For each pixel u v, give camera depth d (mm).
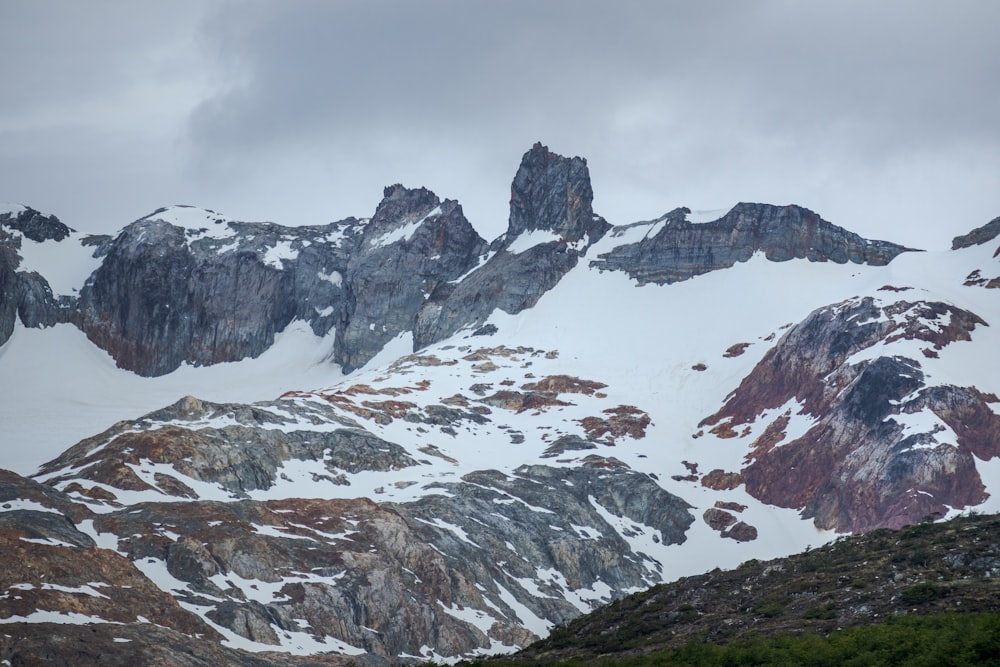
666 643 135125
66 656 140625
